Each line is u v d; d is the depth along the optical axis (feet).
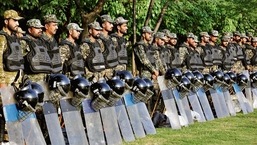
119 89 29.32
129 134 30.89
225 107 43.01
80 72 30.89
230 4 65.67
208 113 40.37
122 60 34.60
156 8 53.78
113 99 29.40
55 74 27.37
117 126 29.84
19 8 47.29
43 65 28.32
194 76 38.83
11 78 27.09
